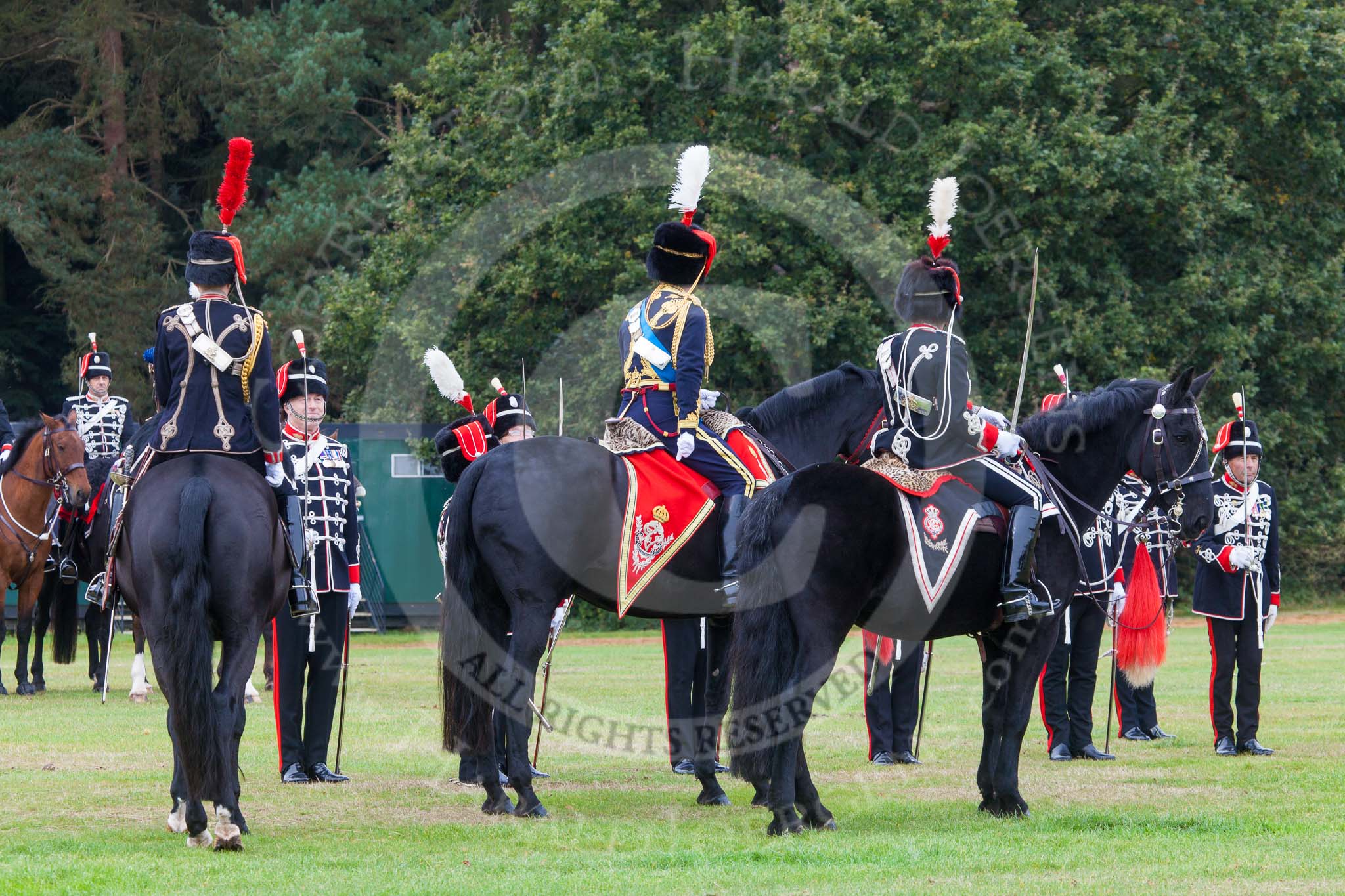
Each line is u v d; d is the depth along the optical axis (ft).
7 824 46.26
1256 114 160.97
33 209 188.96
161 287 198.59
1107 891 35.78
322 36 186.50
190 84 202.69
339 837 44.42
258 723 75.72
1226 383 154.20
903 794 53.11
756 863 39.83
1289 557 178.50
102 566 85.61
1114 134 150.20
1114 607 64.23
